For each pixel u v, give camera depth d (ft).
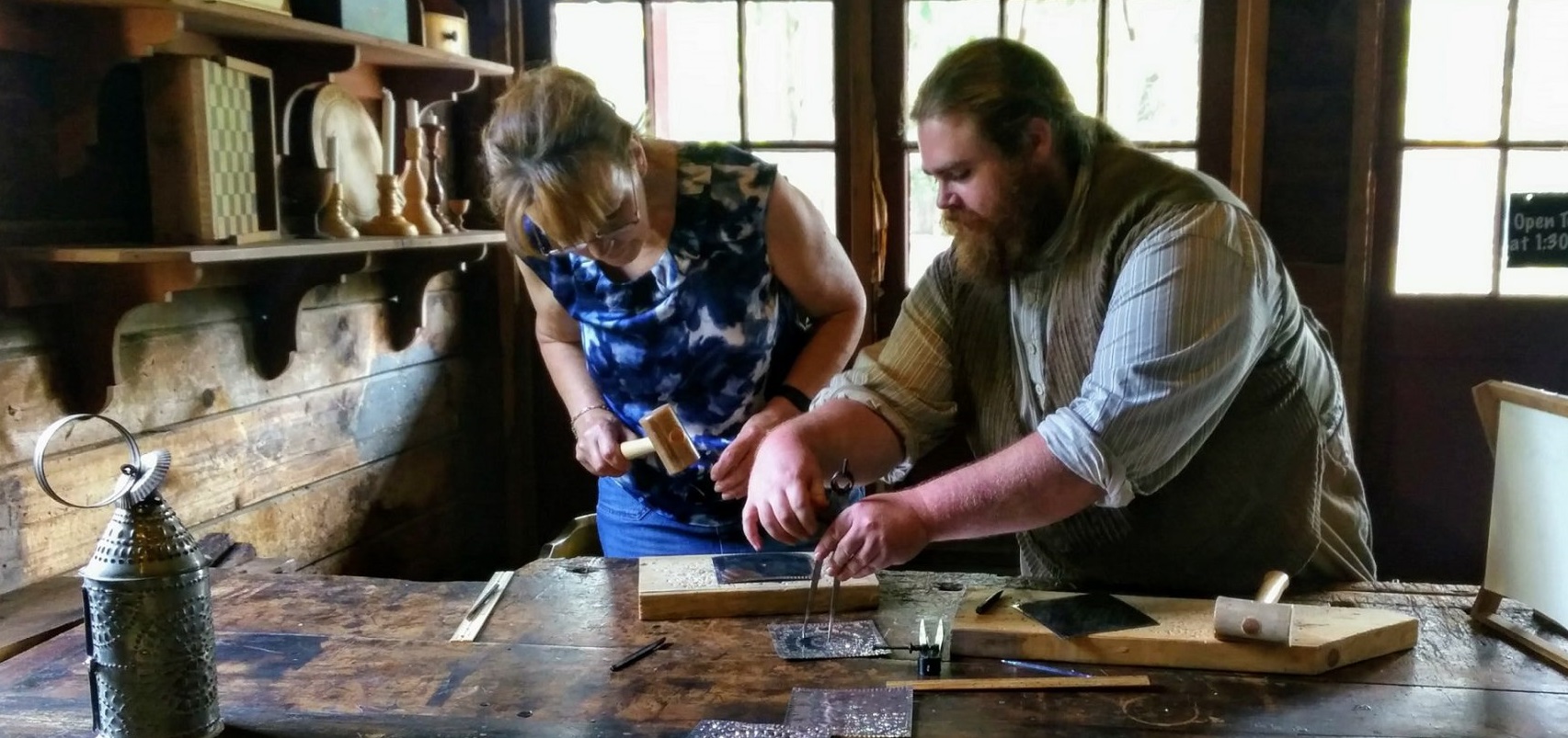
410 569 8.32
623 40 8.88
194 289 6.08
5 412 5.00
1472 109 8.07
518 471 9.35
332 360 7.34
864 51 8.52
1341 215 8.16
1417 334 8.32
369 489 7.79
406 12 6.89
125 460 5.64
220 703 3.85
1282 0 8.05
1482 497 8.39
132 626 3.44
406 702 3.84
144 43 4.95
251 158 5.73
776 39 8.68
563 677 4.01
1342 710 3.67
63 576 5.25
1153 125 8.45
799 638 4.31
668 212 5.28
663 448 4.34
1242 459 4.50
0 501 4.98
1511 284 8.20
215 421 6.28
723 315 5.47
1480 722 3.57
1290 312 4.50
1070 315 4.49
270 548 6.77
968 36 8.52
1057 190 4.45
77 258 4.82
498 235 7.76
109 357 5.24
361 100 7.39
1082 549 4.83
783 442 4.55
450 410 8.86
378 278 7.85
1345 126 8.04
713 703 3.79
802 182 8.84
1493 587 4.30
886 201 8.77
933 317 5.06
